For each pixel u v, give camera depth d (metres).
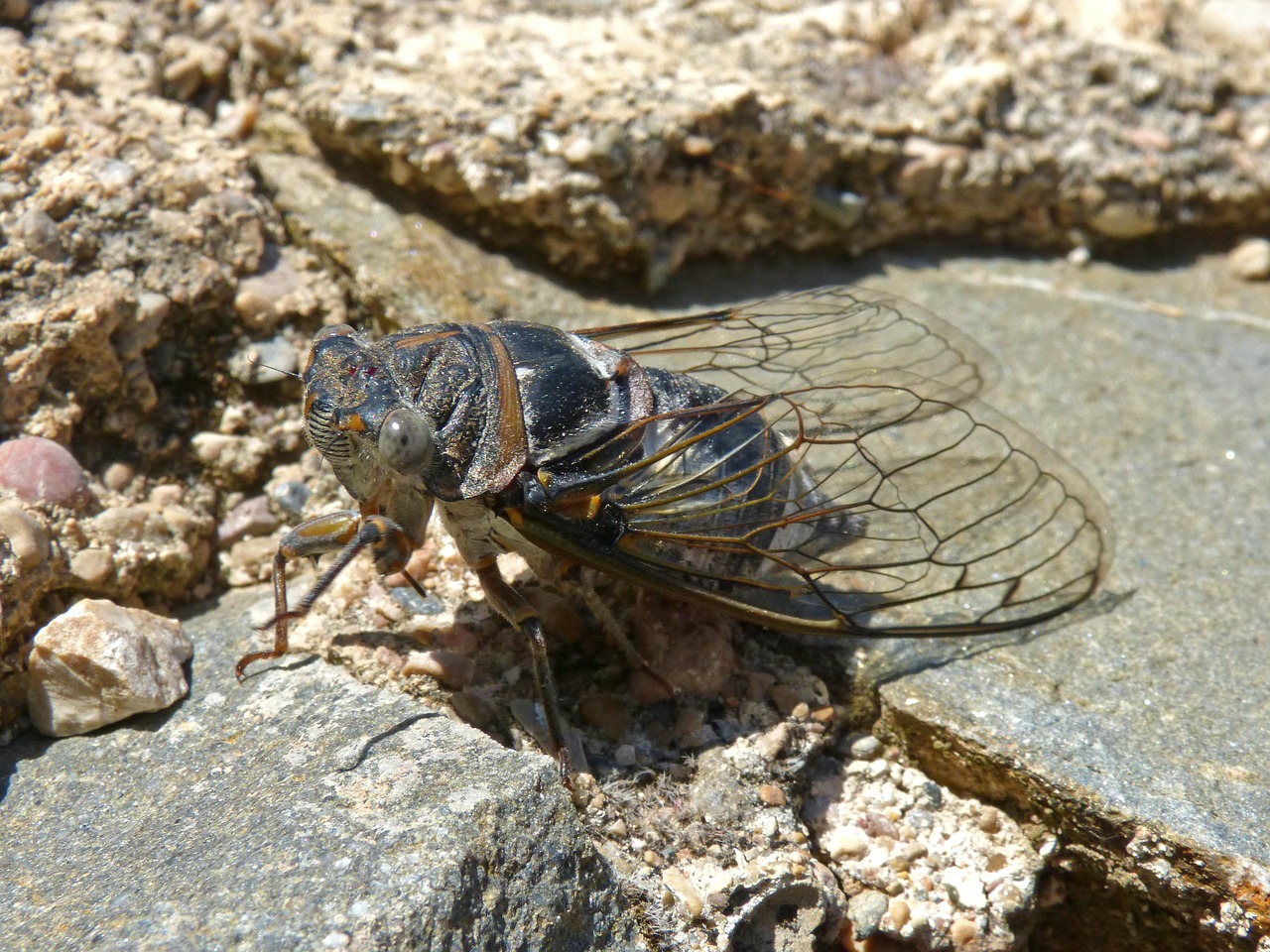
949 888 0.09
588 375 0.09
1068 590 0.10
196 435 0.11
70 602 0.09
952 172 0.13
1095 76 0.14
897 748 0.10
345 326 0.10
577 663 0.10
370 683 0.09
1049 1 0.14
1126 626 0.10
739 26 0.14
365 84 0.12
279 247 0.11
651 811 0.09
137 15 0.12
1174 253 0.14
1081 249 0.14
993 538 0.11
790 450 0.10
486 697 0.09
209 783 0.08
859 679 0.10
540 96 0.12
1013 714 0.09
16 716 0.09
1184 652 0.10
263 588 0.10
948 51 0.14
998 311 0.13
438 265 0.12
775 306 0.11
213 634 0.10
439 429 0.09
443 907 0.08
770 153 0.13
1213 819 0.09
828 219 0.13
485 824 0.08
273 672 0.09
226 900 0.08
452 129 0.12
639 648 0.10
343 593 0.10
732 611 0.09
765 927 0.09
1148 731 0.09
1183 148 0.14
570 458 0.09
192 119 0.12
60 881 0.08
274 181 0.12
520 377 0.09
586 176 0.12
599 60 0.13
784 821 0.09
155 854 0.08
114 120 0.11
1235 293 0.14
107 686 0.09
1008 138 0.13
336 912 0.07
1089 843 0.09
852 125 0.13
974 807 0.09
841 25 0.14
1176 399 0.12
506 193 0.12
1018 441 0.11
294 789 0.08
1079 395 0.12
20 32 0.12
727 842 0.09
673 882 0.08
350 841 0.08
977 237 0.14
